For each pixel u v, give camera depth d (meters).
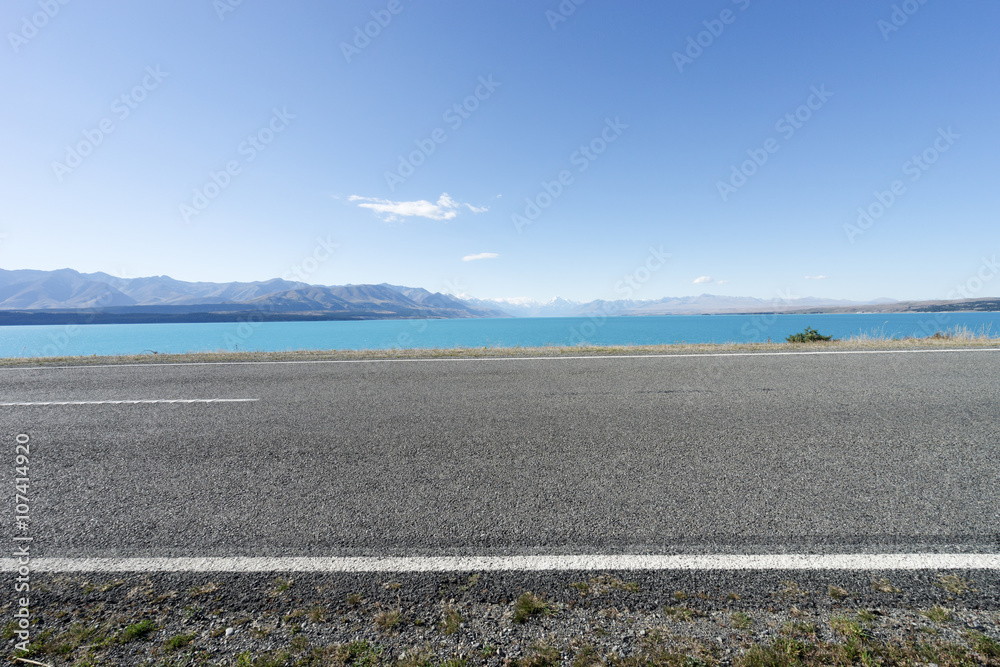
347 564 2.24
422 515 2.69
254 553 2.35
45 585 2.12
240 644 1.77
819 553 2.24
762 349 8.48
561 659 1.68
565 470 3.26
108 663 1.69
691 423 4.24
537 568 2.18
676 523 2.54
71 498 2.97
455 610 1.93
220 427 4.37
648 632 1.79
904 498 2.76
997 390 5.12
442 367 7.36
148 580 2.15
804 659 1.65
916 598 1.93
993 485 2.91
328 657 1.70
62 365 7.99
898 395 5.01
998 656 1.62
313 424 4.43
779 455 3.45
